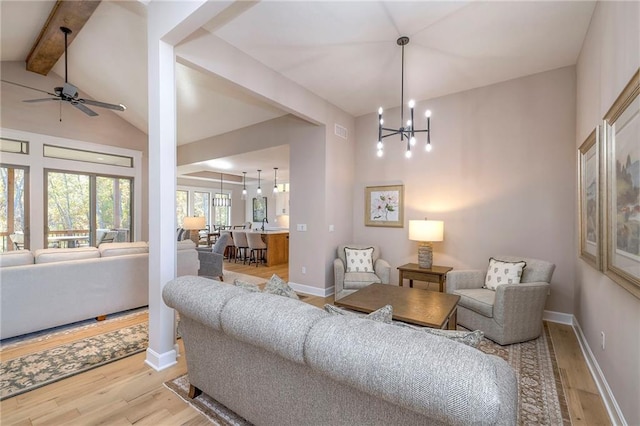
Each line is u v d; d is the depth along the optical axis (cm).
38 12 385
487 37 296
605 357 212
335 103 464
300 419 146
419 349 103
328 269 462
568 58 329
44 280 304
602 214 209
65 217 589
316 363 119
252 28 286
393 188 472
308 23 279
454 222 418
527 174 368
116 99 588
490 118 394
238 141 584
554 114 353
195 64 279
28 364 246
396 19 272
